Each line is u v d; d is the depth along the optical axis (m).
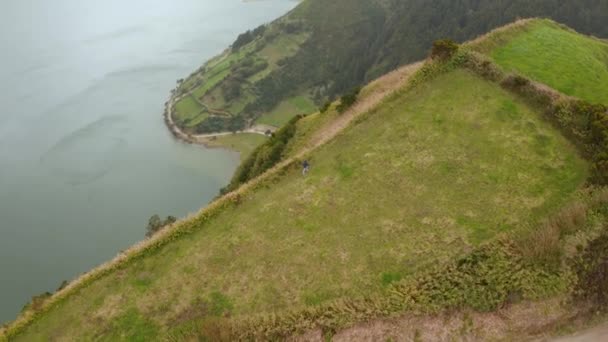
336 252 23.50
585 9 104.00
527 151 26.17
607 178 22.28
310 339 19.81
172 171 117.94
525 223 22.06
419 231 23.31
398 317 19.42
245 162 54.84
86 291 26.06
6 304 76.38
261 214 27.42
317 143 34.22
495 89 30.62
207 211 28.55
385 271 21.77
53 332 24.42
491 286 19.36
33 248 90.06
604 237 19.53
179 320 22.78
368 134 30.61
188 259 25.97
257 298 22.47
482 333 18.22
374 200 25.92
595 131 24.89
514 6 110.06
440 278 20.38
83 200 105.31
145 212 101.31
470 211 23.66
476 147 27.25
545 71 35.56
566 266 19.06
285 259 24.02
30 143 125.56
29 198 105.19
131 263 26.89
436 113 30.23
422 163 27.25
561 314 17.98
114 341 22.86
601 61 40.50
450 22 125.44
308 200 27.25
